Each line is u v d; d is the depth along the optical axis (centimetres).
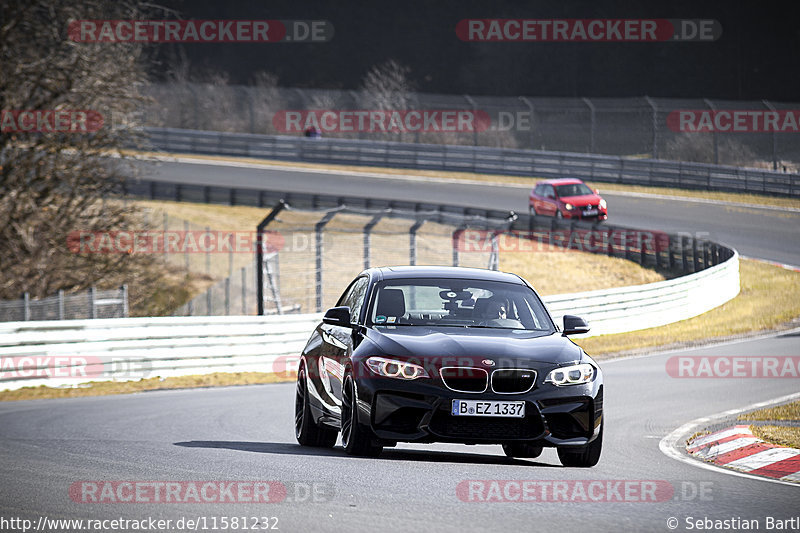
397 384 2830
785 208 17350
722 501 2411
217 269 14775
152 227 13238
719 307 11219
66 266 12362
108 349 6744
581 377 2897
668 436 3988
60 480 2589
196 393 5934
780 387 5822
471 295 3278
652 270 13912
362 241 15138
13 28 11825
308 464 2866
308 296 12912
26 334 6412
